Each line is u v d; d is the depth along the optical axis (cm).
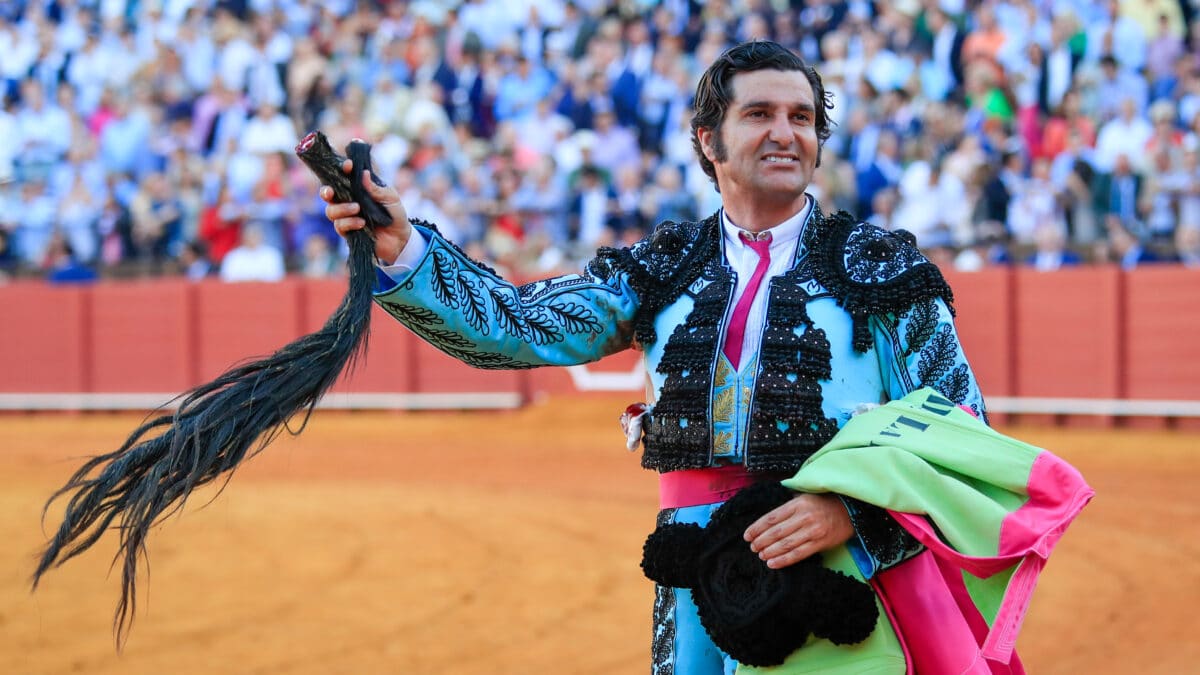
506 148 2519
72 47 3041
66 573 1169
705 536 432
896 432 422
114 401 2617
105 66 2981
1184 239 2108
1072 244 2166
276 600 1077
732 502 427
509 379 2433
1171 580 1103
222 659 906
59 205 2733
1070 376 2116
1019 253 2189
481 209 2353
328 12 2911
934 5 2467
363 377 2492
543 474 1789
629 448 470
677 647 456
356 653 919
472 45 2689
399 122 2617
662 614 463
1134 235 2134
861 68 2445
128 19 3052
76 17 3070
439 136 2495
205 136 2758
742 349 446
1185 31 2433
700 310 452
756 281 450
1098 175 2183
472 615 1021
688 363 448
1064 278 2117
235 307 2536
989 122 2278
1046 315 2127
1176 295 2056
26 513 1499
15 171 2803
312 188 2570
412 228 427
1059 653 901
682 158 2441
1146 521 1366
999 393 2148
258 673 873
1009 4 2433
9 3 3195
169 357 2583
